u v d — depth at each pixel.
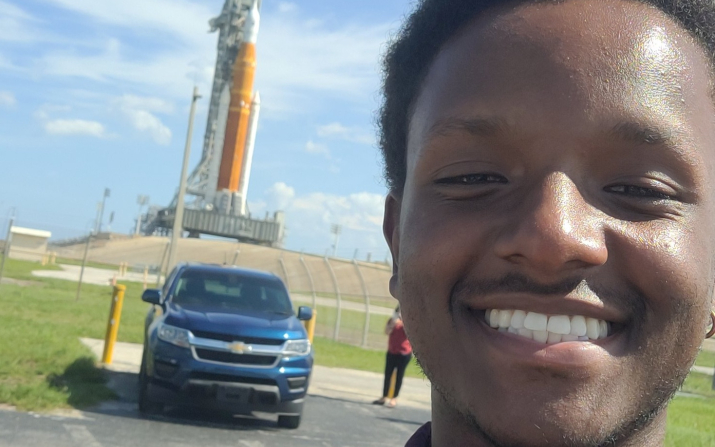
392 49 1.44
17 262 43.56
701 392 10.89
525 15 1.13
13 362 9.15
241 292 9.02
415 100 1.29
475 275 1.10
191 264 9.51
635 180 1.07
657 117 1.06
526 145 1.09
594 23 1.10
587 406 1.01
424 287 1.15
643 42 1.10
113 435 6.76
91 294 26.88
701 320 1.07
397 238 1.45
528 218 1.05
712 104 1.14
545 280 1.04
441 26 1.23
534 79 1.09
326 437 7.85
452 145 1.15
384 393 10.68
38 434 6.48
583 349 1.02
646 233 1.05
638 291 1.05
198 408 8.58
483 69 1.13
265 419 8.48
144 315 20.16
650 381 1.05
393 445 7.84
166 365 7.65
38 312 17.33
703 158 1.09
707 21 1.16
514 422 1.02
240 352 7.73
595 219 1.05
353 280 47.53
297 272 49.91
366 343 20.58
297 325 8.41
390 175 1.49
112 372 10.33
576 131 1.07
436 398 1.21
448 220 1.14
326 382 12.32
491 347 1.06
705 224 1.09
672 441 6.49
